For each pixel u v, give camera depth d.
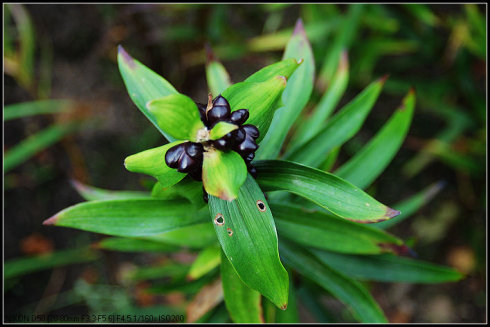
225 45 0.69
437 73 0.81
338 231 0.36
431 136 0.80
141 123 0.79
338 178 0.30
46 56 0.78
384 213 0.30
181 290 0.43
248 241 0.30
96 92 0.79
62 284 0.73
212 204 0.31
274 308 0.40
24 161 0.76
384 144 0.39
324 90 0.59
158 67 0.73
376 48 0.68
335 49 0.59
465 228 0.77
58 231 0.76
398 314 0.75
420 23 0.68
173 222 0.34
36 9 0.77
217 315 0.41
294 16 0.82
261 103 0.30
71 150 0.67
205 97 0.78
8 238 0.74
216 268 0.40
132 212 0.34
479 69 0.74
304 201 0.38
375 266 0.40
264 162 0.31
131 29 0.72
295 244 0.38
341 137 0.38
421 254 0.77
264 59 0.73
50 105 0.59
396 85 0.70
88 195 0.41
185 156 0.28
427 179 0.80
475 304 0.74
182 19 0.77
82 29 0.79
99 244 0.41
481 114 0.67
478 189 0.76
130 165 0.29
